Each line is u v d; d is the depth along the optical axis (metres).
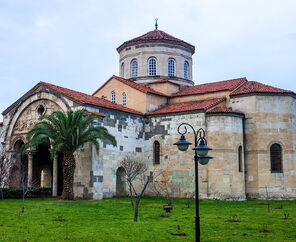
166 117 40.62
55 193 38.31
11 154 41.84
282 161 38.53
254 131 38.84
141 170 37.53
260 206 30.97
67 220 22.55
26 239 17.25
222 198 35.91
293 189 38.12
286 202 34.62
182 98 45.31
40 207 28.55
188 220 23.09
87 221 22.30
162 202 33.88
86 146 35.28
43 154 45.75
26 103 41.19
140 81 48.03
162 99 45.66
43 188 39.22
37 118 40.09
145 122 42.38
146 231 19.31
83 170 35.22
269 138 38.69
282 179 38.22
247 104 39.53
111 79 46.81
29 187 36.97
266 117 38.94
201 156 17.09
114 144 33.75
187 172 38.16
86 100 36.72
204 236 18.38
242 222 22.42
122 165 36.62
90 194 34.47
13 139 42.12
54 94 38.34
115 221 22.38
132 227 20.36
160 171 40.06
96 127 32.72
